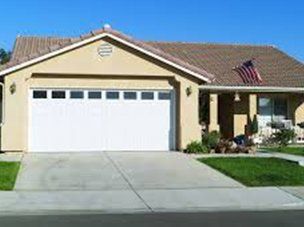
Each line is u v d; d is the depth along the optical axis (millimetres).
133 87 25219
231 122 32594
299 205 15695
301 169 20797
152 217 13766
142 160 22516
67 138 24672
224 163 21641
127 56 24938
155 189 17547
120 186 17906
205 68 32719
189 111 25484
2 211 14375
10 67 23797
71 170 20234
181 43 36781
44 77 24391
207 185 18281
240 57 35406
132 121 25281
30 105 24344
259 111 33188
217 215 14117
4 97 23938
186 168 20984
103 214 14203
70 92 24688
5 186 17281
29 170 20047
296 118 33594
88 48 24578
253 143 28953
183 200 16078
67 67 24391
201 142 25469
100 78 24922
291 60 35812
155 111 25484
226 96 33094
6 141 23906
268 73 33250
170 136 25625
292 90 31516
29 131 24344
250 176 19453
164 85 25531
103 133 25016
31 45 32531
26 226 12461
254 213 14461
